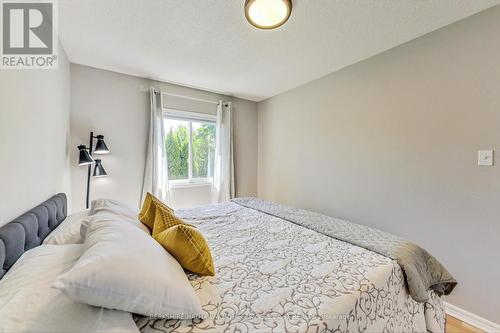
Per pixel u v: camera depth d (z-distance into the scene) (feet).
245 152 12.26
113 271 2.11
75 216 5.26
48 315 2.03
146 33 6.03
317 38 6.26
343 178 8.30
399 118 6.63
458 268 5.49
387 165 6.94
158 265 2.52
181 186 10.32
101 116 8.26
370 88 7.37
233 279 3.22
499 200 4.93
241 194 12.16
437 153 5.85
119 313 2.14
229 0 4.83
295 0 4.79
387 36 6.15
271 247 4.36
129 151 8.87
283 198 11.10
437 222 5.87
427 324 4.00
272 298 2.78
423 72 6.09
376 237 4.62
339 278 3.20
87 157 7.13
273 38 6.28
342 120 8.29
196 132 10.94
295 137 10.38
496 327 4.93
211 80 9.45
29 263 2.85
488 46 5.03
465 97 5.37
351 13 5.21
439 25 5.65
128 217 4.56
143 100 9.18
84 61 7.64
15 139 3.59
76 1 4.80
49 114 5.30
